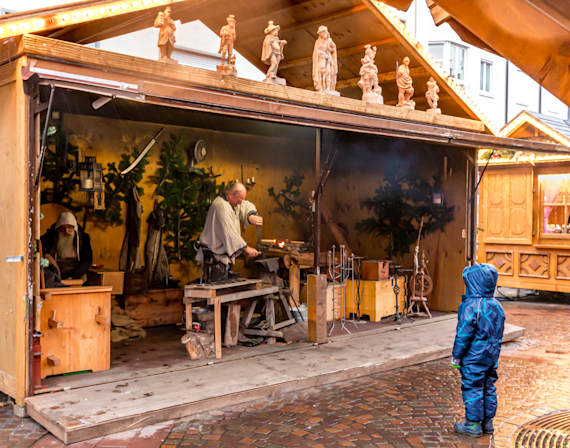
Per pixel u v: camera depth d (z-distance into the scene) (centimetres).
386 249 990
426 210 934
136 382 513
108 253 788
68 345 532
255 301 707
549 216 1198
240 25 824
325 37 657
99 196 747
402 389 547
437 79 788
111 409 441
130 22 549
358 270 866
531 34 232
